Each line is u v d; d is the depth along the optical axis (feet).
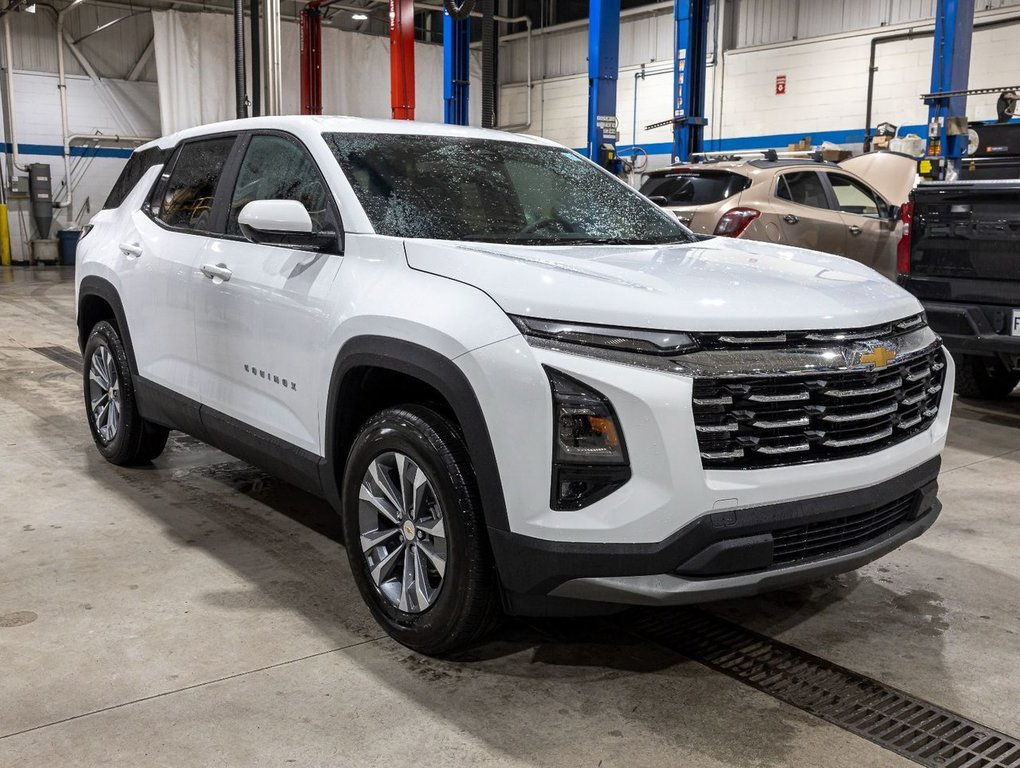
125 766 6.98
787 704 8.05
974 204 16.69
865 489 8.13
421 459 8.37
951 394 9.63
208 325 11.49
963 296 17.04
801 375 7.68
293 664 8.60
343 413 9.43
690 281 8.21
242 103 38.96
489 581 8.18
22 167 62.44
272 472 10.96
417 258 8.82
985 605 10.13
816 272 9.22
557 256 8.82
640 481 7.32
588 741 7.43
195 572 10.73
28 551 11.28
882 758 7.26
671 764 7.13
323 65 63.16
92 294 14.35
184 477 14.44
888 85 50.85
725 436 7.44
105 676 8.32
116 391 14.32
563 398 7.39
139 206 13.87
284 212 9.28
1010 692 8.30
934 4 48.57
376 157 10.46
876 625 9.63
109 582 10.40
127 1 63.26
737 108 58.29
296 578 10.61
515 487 7.58
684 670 8.64
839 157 43.73
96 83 64.13
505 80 73.36
